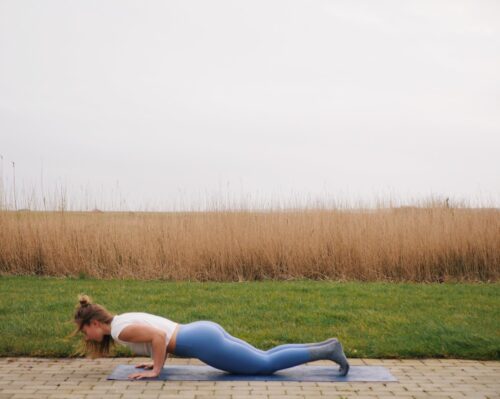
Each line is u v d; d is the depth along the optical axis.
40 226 13.74
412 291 10.92
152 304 9.35
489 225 13.60
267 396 4.87
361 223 13.64
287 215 14.09
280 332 7.34
